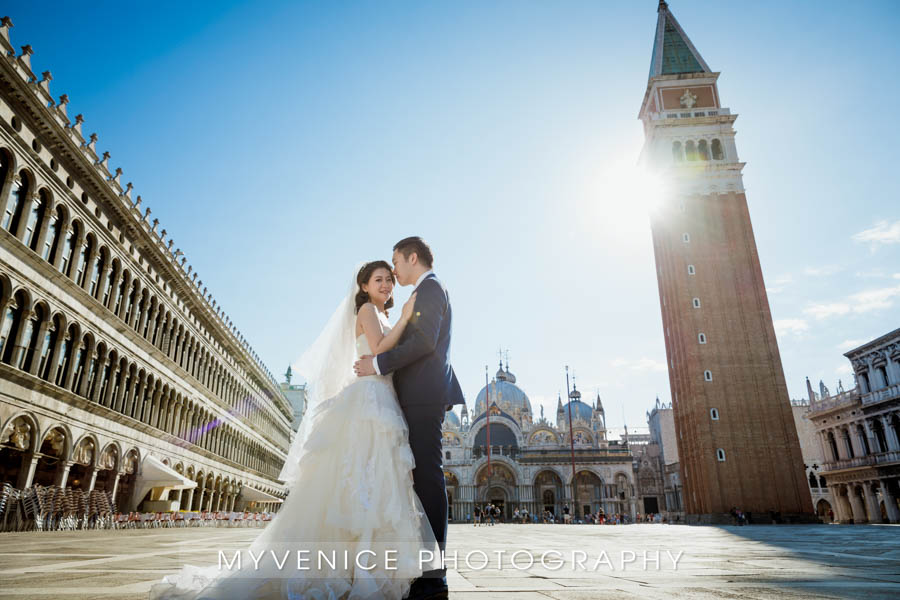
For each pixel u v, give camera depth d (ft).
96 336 99.19
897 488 188.03
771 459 192.24
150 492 125.70
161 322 131.23
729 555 33.78
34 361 81.92
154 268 124.77
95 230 98.89
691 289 214.07
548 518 282.56
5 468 82.48
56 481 87.86
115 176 103.65
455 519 325.42
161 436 127.13
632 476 337.72
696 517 200.54
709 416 197.67
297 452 13.34
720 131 234.79
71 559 26.43
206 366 163.32
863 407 201.36
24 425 79.46
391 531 11.66
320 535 11.69
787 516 185.98
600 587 16.60
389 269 15.42
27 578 17.47
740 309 209.97
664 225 230.27
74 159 89.71
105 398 104.68
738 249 217.36
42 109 80.48
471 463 335.26
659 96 244.22
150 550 35.40
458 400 14.70
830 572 22.08
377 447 12.35
